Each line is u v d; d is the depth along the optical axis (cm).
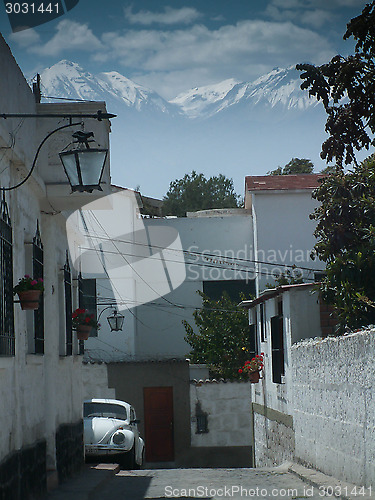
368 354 1298
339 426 1511
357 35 1659
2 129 1162
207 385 3378
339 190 1900
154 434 3362
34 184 1453
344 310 1822
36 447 1395
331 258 1925
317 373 1714
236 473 1891
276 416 2327
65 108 1627
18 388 1225
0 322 1109
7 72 1328
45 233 1667
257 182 3788
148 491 1528
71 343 1894
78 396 1991
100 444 2253
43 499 1397
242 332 3531
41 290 1217
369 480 1298
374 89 1692
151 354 3878
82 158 1170
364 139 1792
